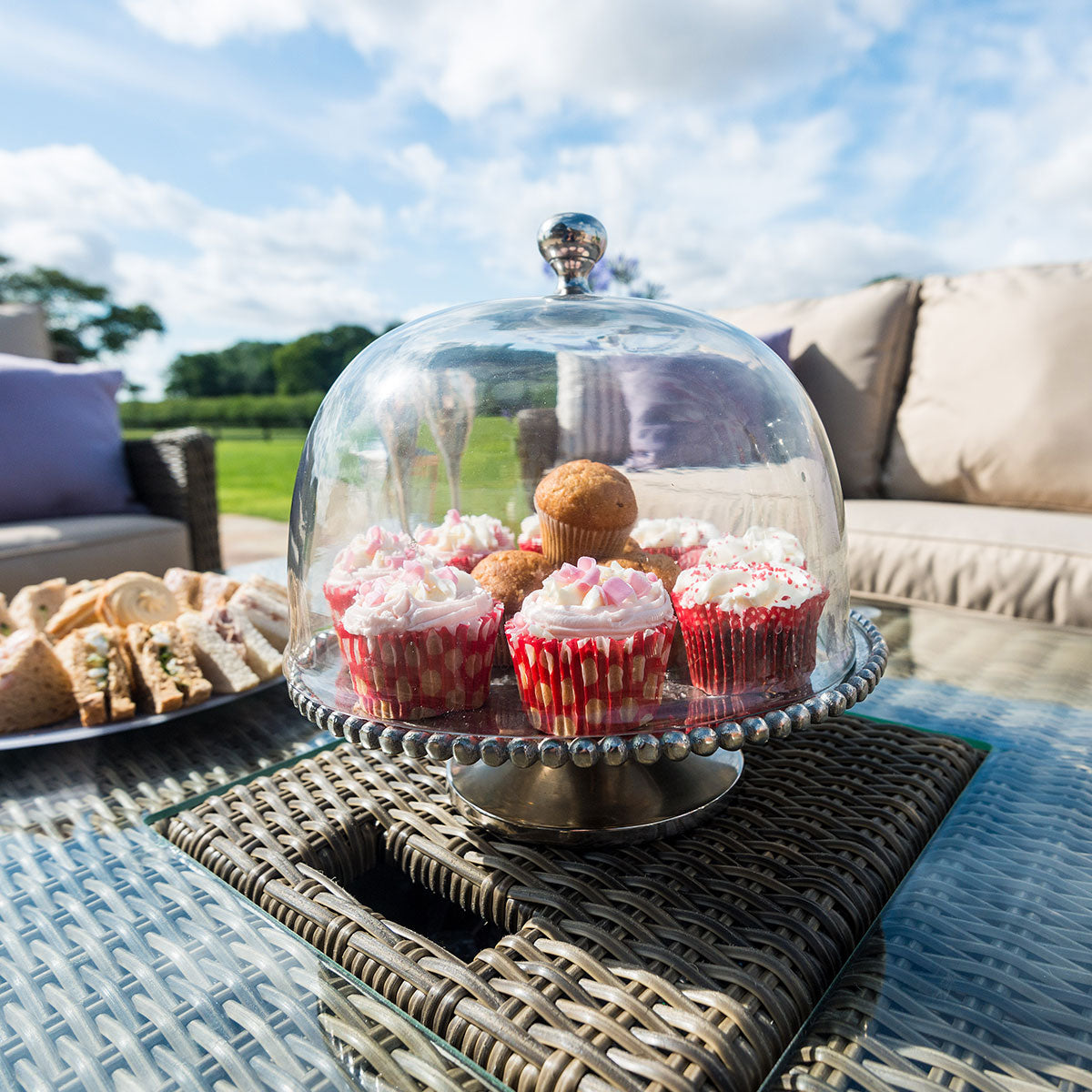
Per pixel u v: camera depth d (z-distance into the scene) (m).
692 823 0.58
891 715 0.81
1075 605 1.40
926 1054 0.39
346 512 0.77
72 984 0.46
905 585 1.59
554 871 0.53
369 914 0.50
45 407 1.97
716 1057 0.37
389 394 0.78
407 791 0.65
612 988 0.42
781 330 2.12
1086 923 0.49
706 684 0.65
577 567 0.65
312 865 0.57
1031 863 0.55
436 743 0.53
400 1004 0.43
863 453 2.02
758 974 0.43
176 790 0.69
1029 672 0.93
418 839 0.58
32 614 1.04
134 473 2.16
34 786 0.71
